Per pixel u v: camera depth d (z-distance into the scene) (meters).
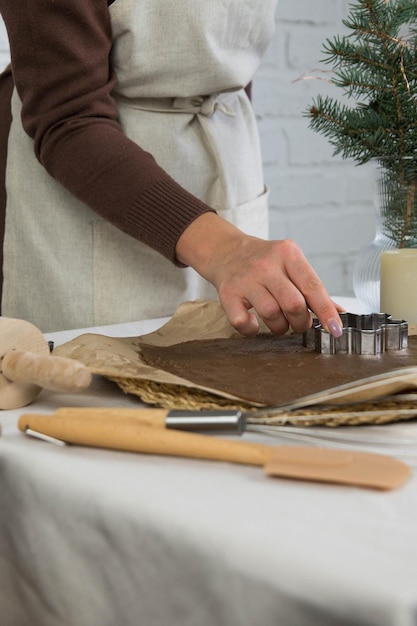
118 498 0.49
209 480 0.51
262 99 2.17
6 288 1.23
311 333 0.80
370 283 0.98
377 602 0.37
